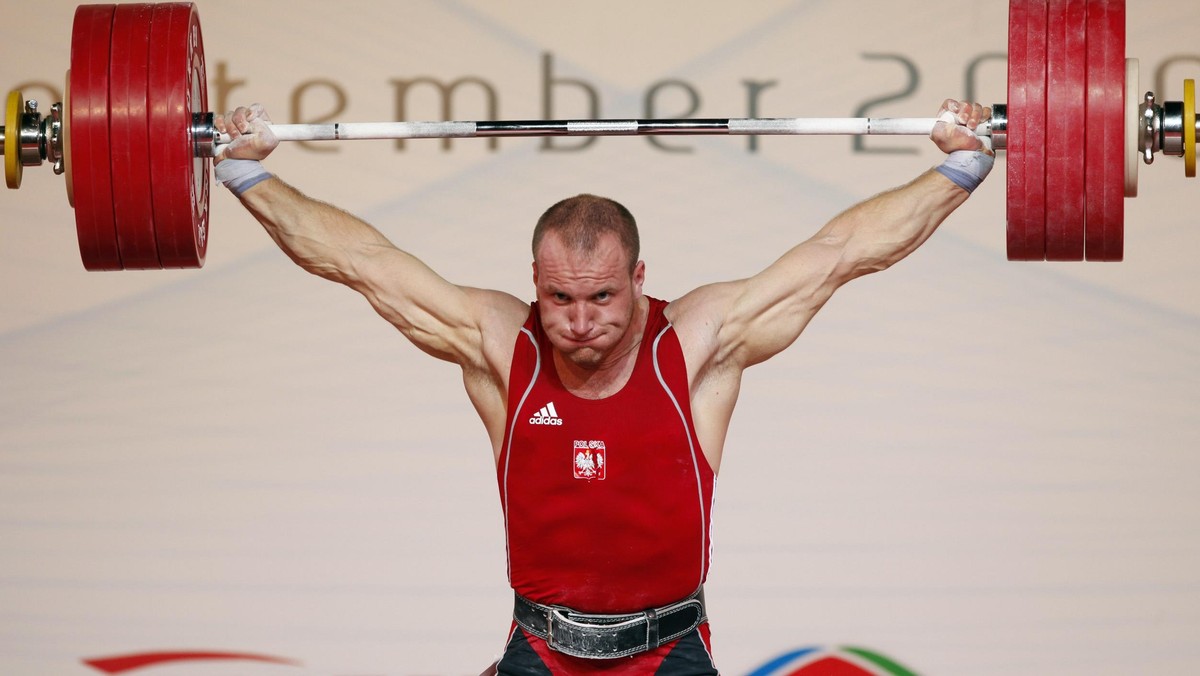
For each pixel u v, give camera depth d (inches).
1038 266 703.1
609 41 707.4
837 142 705.6
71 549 681.0
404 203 707.4
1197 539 676.1
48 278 704.4
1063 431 687.7
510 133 418.0
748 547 675.4
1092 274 699.4
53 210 709.3
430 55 708.0
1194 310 694.5
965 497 682.8
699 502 377.7
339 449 693.9
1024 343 696.4
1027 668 661.3
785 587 671.1
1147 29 694.5
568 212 359.3
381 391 699.4
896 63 701.3
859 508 681.6
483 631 671.1
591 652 386.3
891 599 669.9
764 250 703.1
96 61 412.2
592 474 374.0
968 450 687.1
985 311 700.7
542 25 708.0
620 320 359.9
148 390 697.6
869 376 695.7
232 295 706.2
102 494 687.1
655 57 705.0
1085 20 403.9
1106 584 671.1
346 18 708.7
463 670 663.8
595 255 353.1
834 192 704.4
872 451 687.7
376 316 706.8
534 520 381.4
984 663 660.1
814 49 703.7
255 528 684.1
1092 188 402.3
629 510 376.2
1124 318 696.4
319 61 707.4
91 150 409.1
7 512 684.1
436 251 706.8
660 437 372.2
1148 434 687.1
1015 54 403.2
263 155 414.6
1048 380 693.3
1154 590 671.1
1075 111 399.5
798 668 657.6
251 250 708.7
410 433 695.7
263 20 706.8
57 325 701.9
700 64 703.7
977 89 698.2
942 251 705.6
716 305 381.7
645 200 706.8
